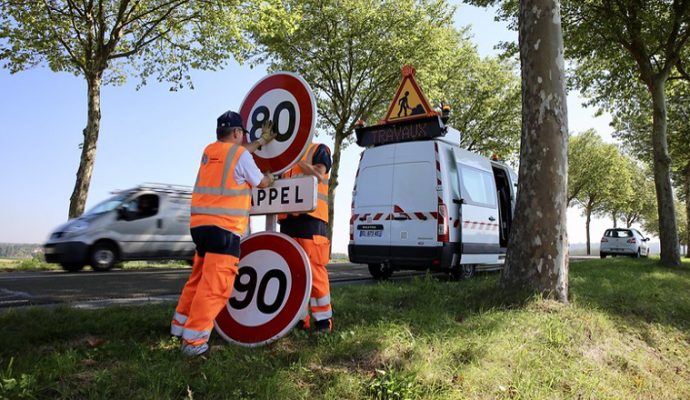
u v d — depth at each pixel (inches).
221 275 143.8
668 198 604.4
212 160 149.1
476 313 211.6
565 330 196.9
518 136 1167.0
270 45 797.9
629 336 221.9
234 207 146.4
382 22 786.2
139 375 120.0
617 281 359.3
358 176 397.1
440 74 885.8
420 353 151.3
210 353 142.8
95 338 152.7
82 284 335.9
